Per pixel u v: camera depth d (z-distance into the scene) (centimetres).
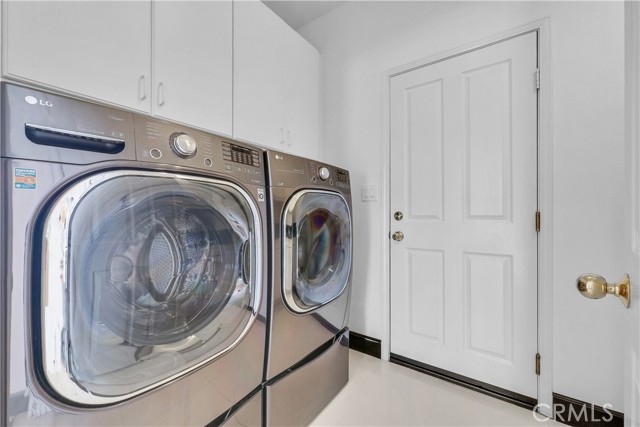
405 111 201
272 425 122
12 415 61
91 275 71
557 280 147
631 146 65
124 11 124
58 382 66
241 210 109
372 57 216
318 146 238
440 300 186
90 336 71
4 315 60
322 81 244
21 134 61
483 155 170
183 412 91
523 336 158
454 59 181
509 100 163
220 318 102
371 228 216
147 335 83
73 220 67
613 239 135
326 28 241
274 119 195
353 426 141
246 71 176
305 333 138
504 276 164
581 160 142
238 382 108
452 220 181
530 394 155
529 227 156
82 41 112
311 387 144
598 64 138
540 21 153
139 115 81
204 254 98
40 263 63
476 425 142
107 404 75
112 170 74
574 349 143
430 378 183
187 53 146
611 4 136
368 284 217
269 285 119
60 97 67
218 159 100
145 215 82
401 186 203
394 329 205
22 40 98
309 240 140
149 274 84
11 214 60
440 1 187
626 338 69
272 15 194
